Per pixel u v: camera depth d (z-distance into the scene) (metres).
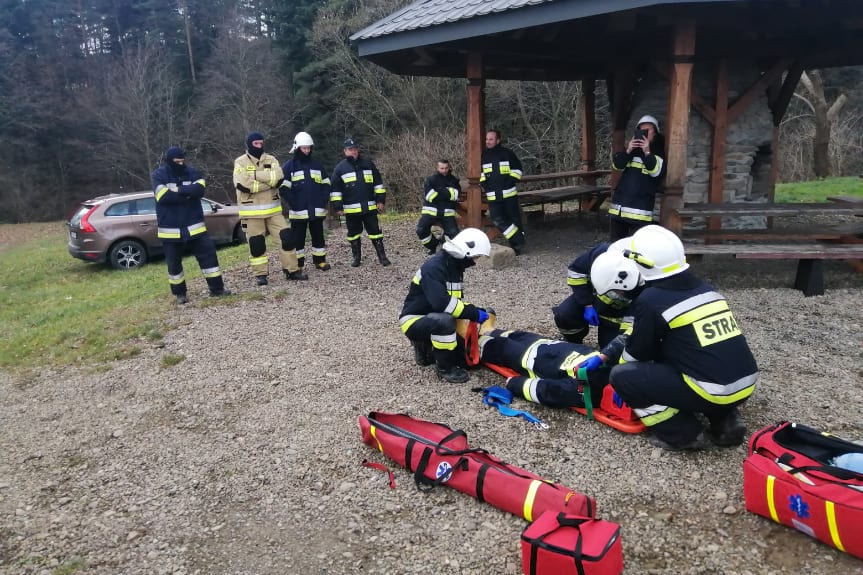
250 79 30.52
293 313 7.36
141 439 4.68
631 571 2.97
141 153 32.03
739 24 7.30
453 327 4.94
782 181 24.84
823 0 6.89
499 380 5.05
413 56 10.07
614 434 4.14
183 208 7.96
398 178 20.16
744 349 3.64
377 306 7.43
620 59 9.70
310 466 4.08
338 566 3.17
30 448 4.70
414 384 5.12
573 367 4.36
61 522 3.71
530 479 3.37
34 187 35.44
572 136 23.55
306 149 8.85
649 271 3.70
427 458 3.71
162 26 36.34
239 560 3.28
